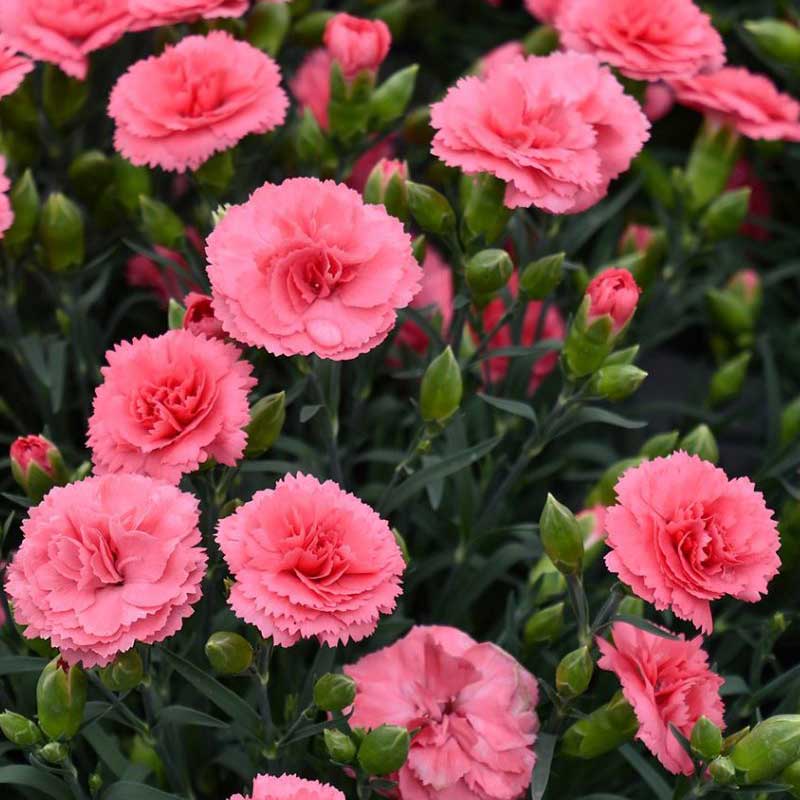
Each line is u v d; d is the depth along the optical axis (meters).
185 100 0.87
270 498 0.78
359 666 0.82
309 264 0.81
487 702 0.82
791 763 0.79
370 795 0.82
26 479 0.83
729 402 1.00
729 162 0.96
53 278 0.93
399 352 0.95
